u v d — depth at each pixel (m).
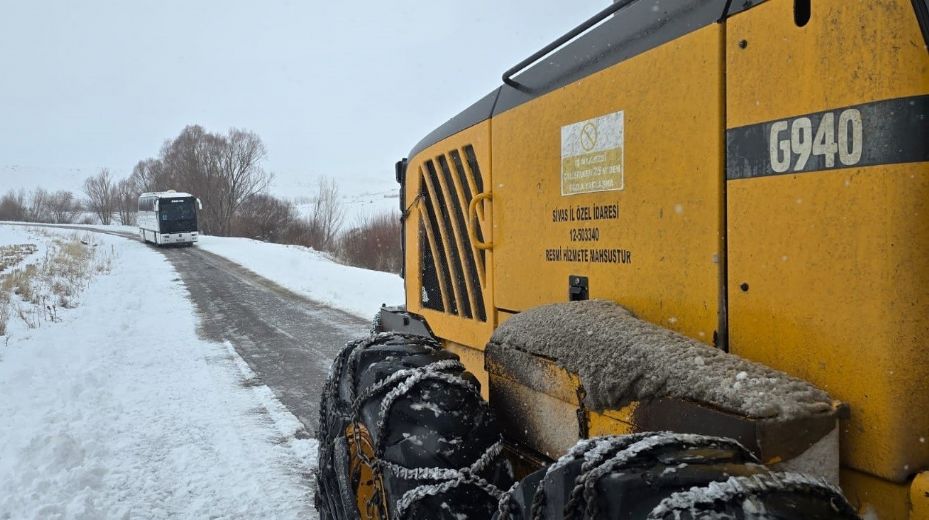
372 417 2.71
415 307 4.75
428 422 2.50
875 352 1.54
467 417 2.52
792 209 1.73
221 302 16.09
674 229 2.14
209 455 5.82
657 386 1.84
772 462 1.54
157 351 10.31
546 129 2.89
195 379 8.53
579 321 2.27
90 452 5.85
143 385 8.25
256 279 21.31
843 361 1.61
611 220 2.47
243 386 8.16
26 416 6.86
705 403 1.70
